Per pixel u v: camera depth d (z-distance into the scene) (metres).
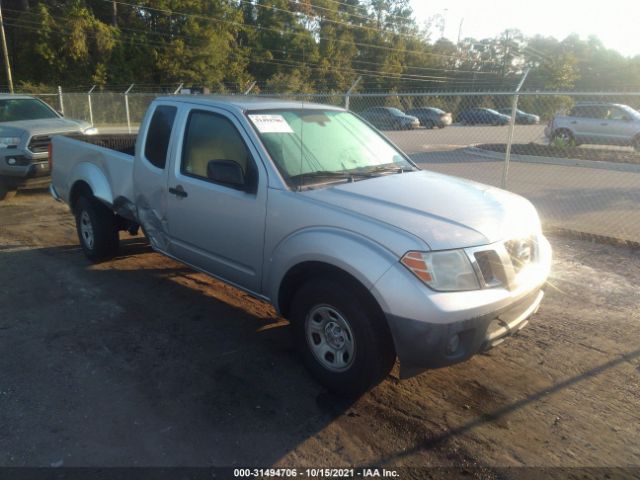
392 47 68.25
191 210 4.36
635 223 8.30
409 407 3.45
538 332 4.52
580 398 3.57
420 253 3.04
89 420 3.23
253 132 3.95
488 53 78.56
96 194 5.48
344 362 3.44
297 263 3.52
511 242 3.43
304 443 3.07
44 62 40.50
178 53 44.44
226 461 2.92
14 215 8.37
